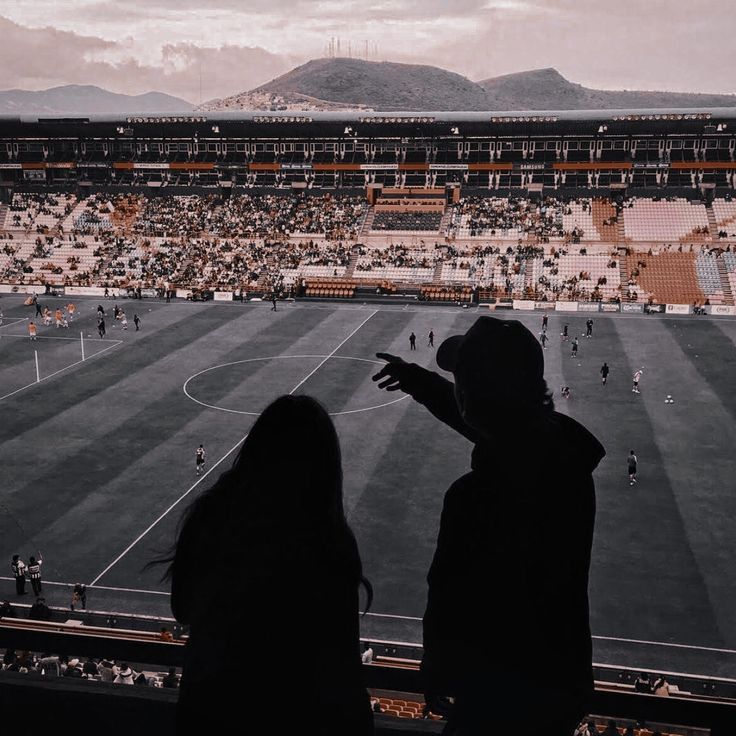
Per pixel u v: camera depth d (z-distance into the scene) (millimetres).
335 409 51188
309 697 2566
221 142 117250
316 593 2631
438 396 3605
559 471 2939
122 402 52781
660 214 103062
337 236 105188
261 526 2717
